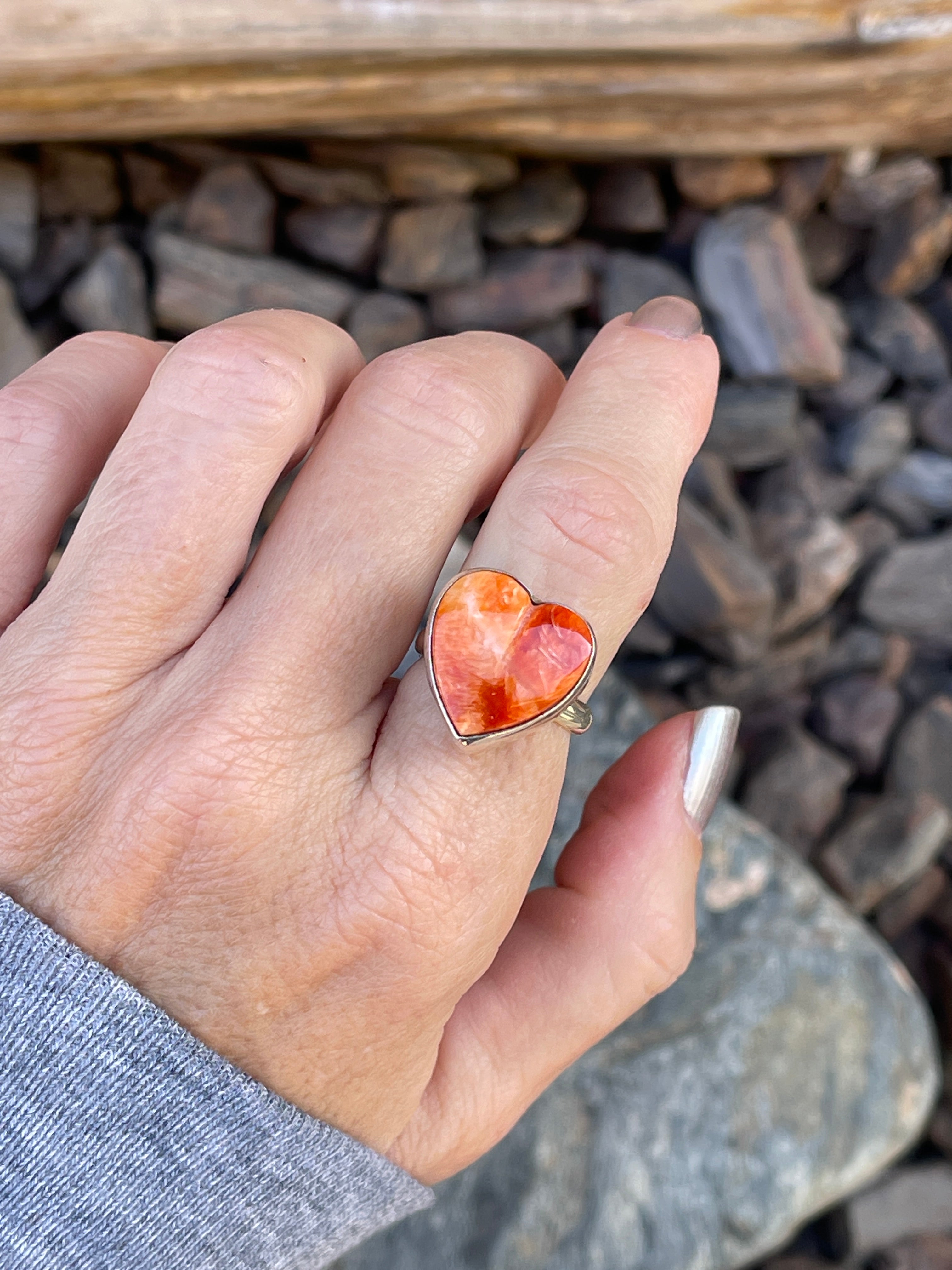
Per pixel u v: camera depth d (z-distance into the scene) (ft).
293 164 0.96
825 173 1.00
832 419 1.13
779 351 1.02
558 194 1.01
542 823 0.40
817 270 1.09
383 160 0.95
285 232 1.01
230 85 0.78
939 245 1.05
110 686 0.40
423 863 0.38
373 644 0.40
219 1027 0.39
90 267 0.95
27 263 0.94
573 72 0.78
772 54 0.75
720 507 1.05
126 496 0.41
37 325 0.97
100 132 0.85
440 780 0.39
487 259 1.03
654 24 0.72
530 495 0.40
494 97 0.82
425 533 0.41
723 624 1.00
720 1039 0.82
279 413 0.40
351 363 0.45
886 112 0.87
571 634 0.36
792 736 1.08
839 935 0.86
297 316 0.44
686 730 0.50
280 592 0.40
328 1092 0.41
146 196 0.98
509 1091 0.48
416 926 0.39
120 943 0.38
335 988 0.39
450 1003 0.42
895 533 1.14
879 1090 0.82
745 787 1.08
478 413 0.41
